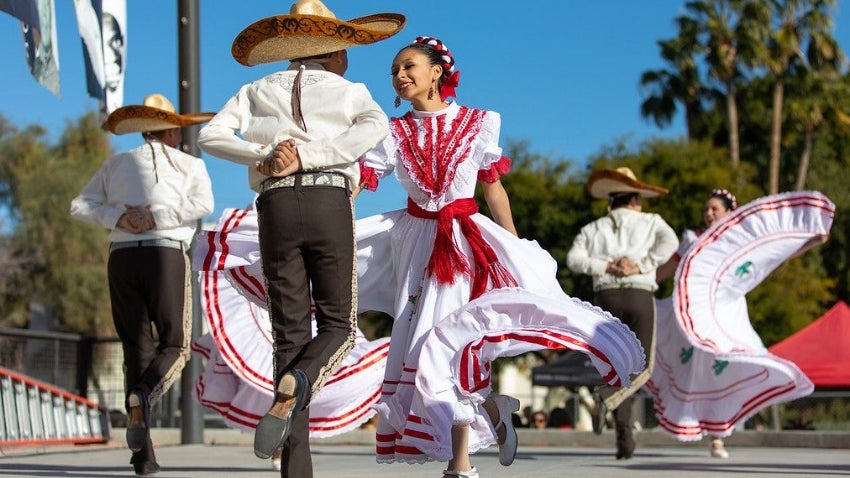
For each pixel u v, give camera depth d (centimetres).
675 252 790
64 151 3312
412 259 420
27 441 773
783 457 763
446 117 427
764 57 3316
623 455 738
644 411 1168
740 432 1014
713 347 704
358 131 375
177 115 602
